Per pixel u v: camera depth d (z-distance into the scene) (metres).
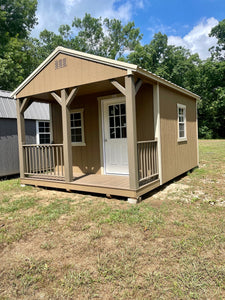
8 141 7.50
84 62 4.60
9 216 3.73
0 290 1.98
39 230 3.16
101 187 4.55
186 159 6.75
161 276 2.07
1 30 19.77
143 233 2.94
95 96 6.14
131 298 1.83
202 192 4.81
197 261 2.29
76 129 6.71
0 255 2.56
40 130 8.64
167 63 24.94
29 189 5.64
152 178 4.96
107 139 6.05
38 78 5.41
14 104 7.98
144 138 5.21
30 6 21.92
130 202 4.16
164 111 5.28
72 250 2.60
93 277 2.10
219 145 15.77
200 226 3.10
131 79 4.02
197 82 24.72
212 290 1.89
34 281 2.08
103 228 3.12
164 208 3.82
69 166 5.07
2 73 13.45
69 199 4.57
